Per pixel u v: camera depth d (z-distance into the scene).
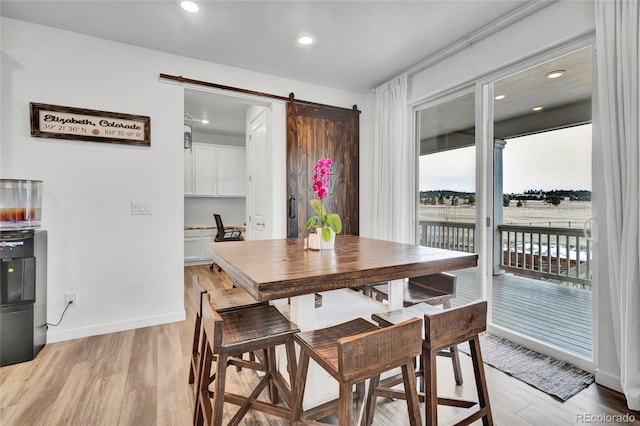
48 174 2.46
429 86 3.14
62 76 2.50
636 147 1.67
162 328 2.78
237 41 2.70
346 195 3.86
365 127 4.02
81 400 1.74
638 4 1.68
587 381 1.95
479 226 2.78
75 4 2.18
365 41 2.71
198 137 5.92
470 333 1.32
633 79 1.69
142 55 2.78
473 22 2.44
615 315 1.82
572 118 2.19
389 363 1.04
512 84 2.54
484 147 2.72
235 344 1.21
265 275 1.21
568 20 2.07
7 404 1.71
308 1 2.17
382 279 1.38
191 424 1.57
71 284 2.54
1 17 2.32
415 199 3.50
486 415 1.38
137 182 2.77
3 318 2.10
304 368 1.27
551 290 2.41
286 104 3.47
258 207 3.90
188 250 5.68
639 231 1.66
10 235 2.12
